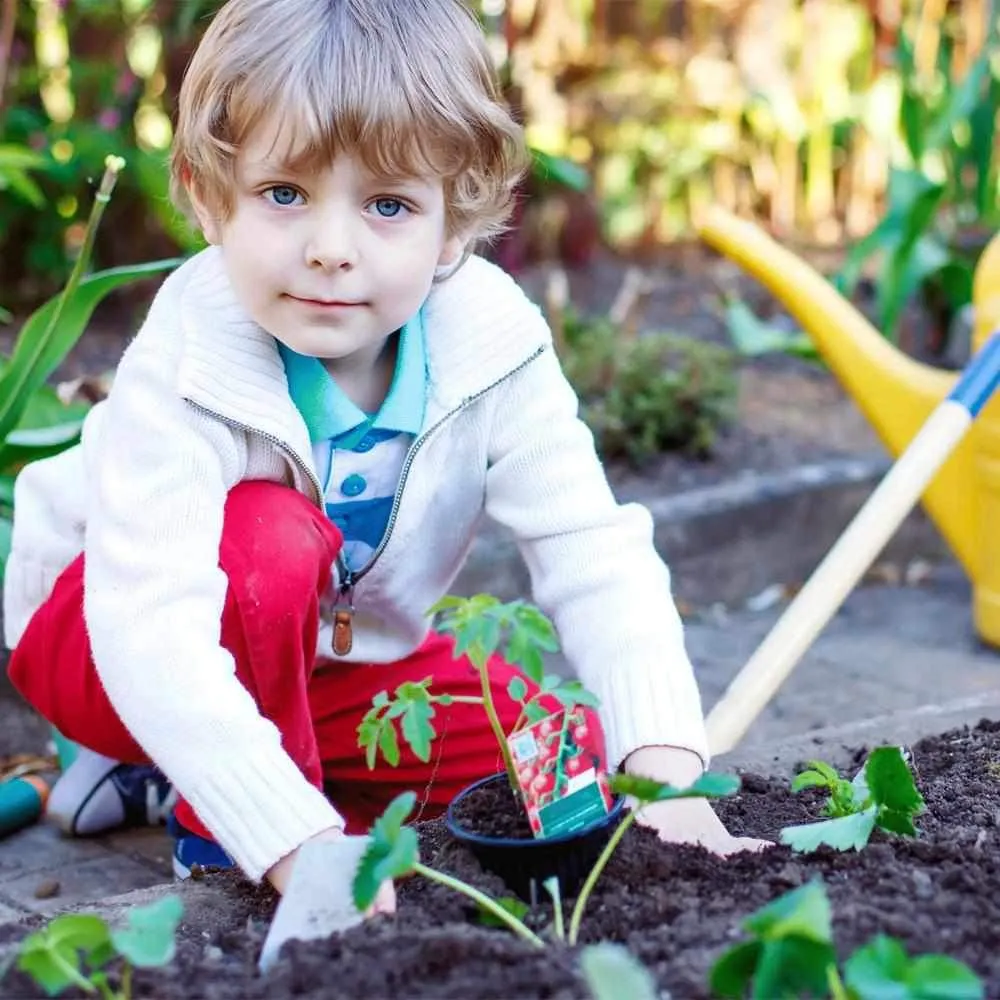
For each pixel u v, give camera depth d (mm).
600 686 1455
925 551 3182
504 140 1464
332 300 1342
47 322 2062
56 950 1062
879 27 4699
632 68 4930
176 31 3467
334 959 1105
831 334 2545
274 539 1502
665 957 1114
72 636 1625
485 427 1583
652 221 4965
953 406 1974
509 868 1236
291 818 1272
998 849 1334
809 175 4969
